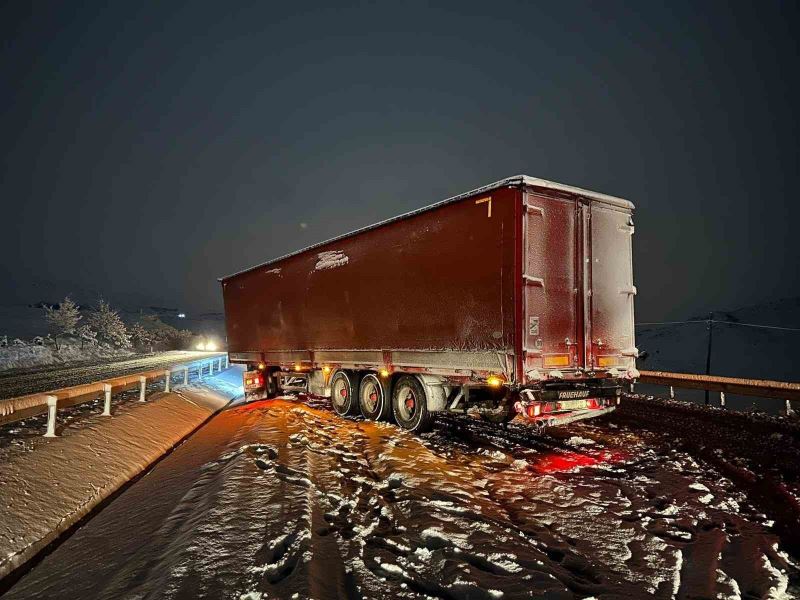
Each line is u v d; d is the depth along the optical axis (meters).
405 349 9.90
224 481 6.04
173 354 51.66
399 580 3.86
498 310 7.81
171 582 3.66
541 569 3.98
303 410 12.65
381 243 10.62
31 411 7.86
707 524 5.25
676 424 11.05
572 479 6.73
